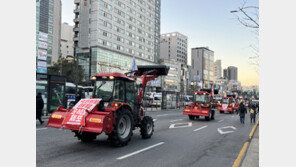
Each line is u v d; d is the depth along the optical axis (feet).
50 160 18.95
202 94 69.67
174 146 26.84
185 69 381.19
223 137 35.40
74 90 80.74
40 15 224.74
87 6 212.23
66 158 19.79
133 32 251.39
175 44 455.22
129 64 241.96
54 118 24.18
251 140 32.55
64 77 61.87
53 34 240.32
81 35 212.84
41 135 30.40
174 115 83.20
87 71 203.51
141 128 30.81
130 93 29.12
